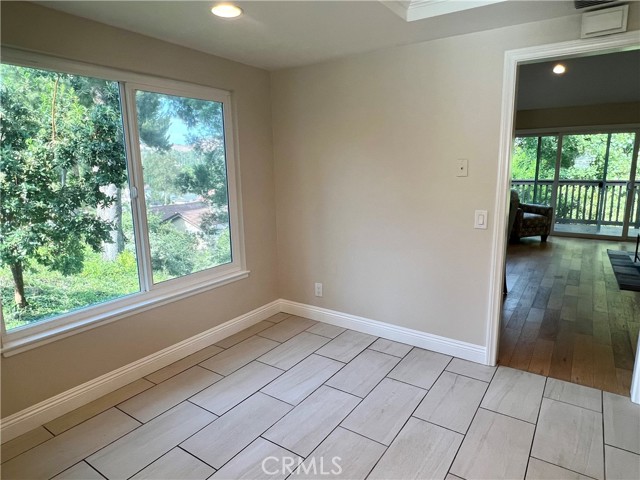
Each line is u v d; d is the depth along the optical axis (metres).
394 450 1.90
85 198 2.24
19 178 1.97
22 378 2.01
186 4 1.89
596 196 7.23
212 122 2.93
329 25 2.21
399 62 2.67
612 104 6.73
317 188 3.25
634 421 2.08
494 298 2.59
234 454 1.89
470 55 2.42
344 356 2.84
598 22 2.01
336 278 3.31
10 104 1.91
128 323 2.46
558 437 1.97
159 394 2.38
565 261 5.52
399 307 3.02
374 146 2.89
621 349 2.89
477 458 1.84
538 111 7.39
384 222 2.96
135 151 2.43
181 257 2.82
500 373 2.58
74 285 2.24
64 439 1.99
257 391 2.41
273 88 3.32
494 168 2.46
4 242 1.94
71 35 2.03
